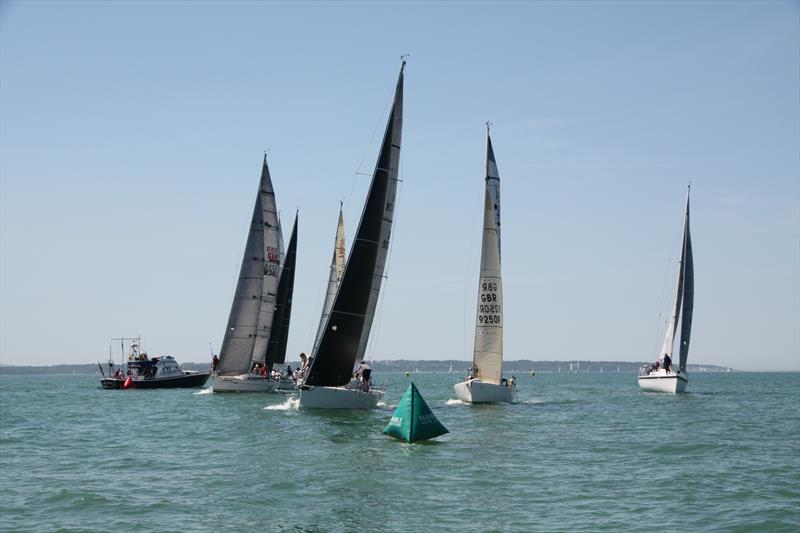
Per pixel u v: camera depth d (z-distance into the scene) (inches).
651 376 3056.1
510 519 792.9
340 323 1733.5
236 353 2549.2
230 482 965.8
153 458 1165.1
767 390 4084.6
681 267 2950.3
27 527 765.3
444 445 1283.2
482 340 2096.5
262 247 2578.7
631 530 755.4
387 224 1804.9
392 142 1795.0
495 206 2098.9
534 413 1951.3
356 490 919.7
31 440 1422.2
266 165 2591.0
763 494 915.4
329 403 1723.7
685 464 1124.5
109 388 3467.0
